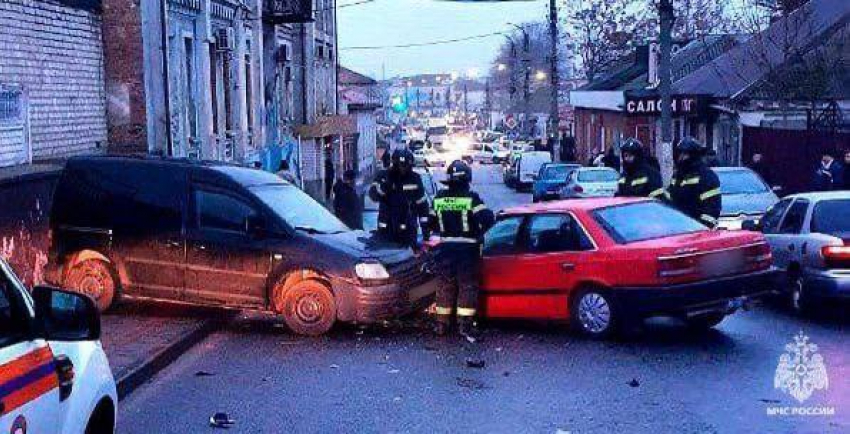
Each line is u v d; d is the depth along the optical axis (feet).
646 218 36.94
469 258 36.91
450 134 403.34
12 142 45.16
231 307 38.81
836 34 94.79
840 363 31.53
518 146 236.63
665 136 74.13
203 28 74.08
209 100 75.25
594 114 192.95
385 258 37.99
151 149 60.59
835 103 91.76
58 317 16.03
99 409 17.47
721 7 174.81
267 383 30.42
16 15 46.01
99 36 58.18
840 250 38.83
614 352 33.76
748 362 31.83
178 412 27.09
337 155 150.00
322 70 137.80
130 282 39.91
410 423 25.63
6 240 37.68
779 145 92.27
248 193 38.99
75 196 40.70
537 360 32.89
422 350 35.12
